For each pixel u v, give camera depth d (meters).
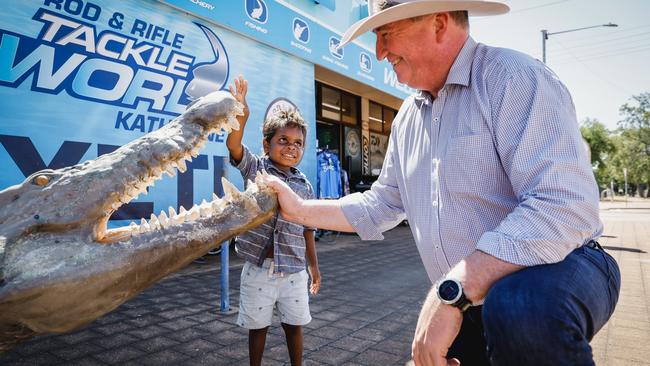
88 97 4.81
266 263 2.56
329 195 9.43
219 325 3.71
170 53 5.62
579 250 1.35
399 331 3.61
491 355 1.21
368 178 12.66
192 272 5.84
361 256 7.43
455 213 1.59
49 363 2.91
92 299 1.45
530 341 1.11
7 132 4.23
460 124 1.57
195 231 1.60
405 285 5.28
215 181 6.09
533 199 1.26
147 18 5.36
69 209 1.47
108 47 4.98
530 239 1.21
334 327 3.69
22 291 1.35
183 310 4.12
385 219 2.06
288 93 7.48
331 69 8.70
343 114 12.02
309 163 7.91
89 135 4.82
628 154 53.78
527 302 1.13
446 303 1.22
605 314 1.29
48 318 1.43
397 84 11.57
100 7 4.89
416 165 1.79
